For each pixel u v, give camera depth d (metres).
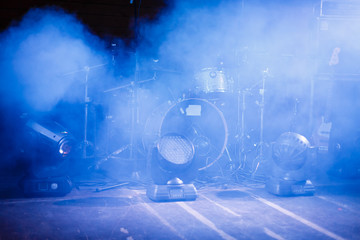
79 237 1.93
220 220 2.26
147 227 2.11
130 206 2.56
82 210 2.44
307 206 2.62
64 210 2.43
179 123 4.06
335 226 2.17
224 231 2.06
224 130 3.94
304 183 2.97
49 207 2.50
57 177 2.83
